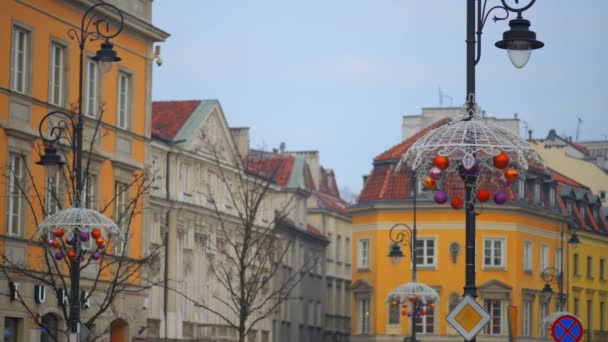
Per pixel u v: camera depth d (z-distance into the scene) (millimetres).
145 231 95500
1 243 76188
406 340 114875
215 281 133125
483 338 154625
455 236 155500
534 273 161500
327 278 182875
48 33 82312
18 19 78875
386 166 161250
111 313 89625
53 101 83500
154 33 96125
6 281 76812
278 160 170250
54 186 77062
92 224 56938
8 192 77250
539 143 199500
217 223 133875
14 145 78000
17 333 78688
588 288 180875
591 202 186125
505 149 44219
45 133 81312
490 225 156500
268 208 150875
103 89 89062
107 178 89500
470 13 46906
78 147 59875
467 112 45562
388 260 157750
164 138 121438
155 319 117625
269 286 153125
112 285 76438
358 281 160125
